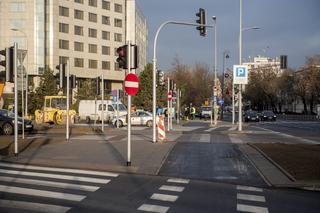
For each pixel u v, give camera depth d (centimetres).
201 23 2369
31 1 8669
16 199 913
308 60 8088
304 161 1486
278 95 10300
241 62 3538
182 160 1596
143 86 6869
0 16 8662
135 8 10994
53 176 1228
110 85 10212
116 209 835
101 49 9906
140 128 3775
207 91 7956
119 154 1741
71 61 9275
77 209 830
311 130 3712
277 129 3872
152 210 829
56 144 2147
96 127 3838
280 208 857
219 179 1207
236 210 834
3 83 1764
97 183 1124
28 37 8675
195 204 885
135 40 10900
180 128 3881
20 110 5325
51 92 6781
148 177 1236
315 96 8519
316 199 948
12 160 1557
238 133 3117
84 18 9550
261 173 1292
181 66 7888
